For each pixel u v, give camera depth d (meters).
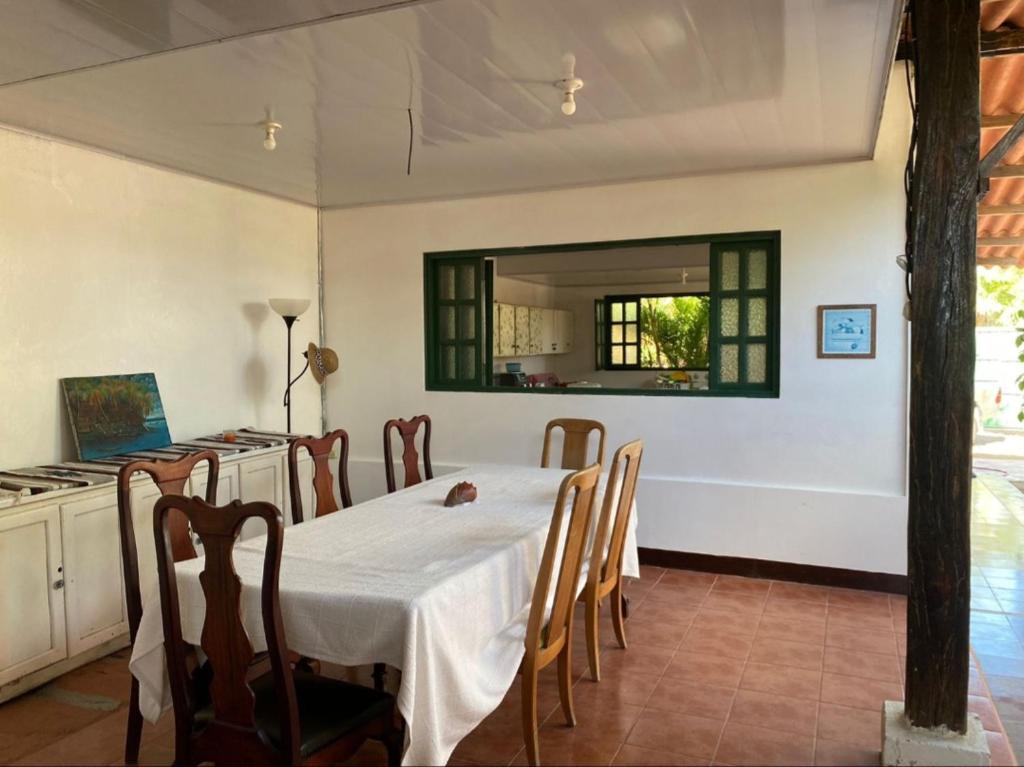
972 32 2.22
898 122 4.05
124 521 2.46
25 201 3.46
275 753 2.01
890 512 4.14
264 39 2.46
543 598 2.41
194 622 2.28
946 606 2.30
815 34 2.46
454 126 3.47
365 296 5.45
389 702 2.24
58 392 3.62
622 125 3.48
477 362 5.24
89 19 2.28
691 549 4.57
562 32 2.44
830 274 4.22
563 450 4.48
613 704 2.90
